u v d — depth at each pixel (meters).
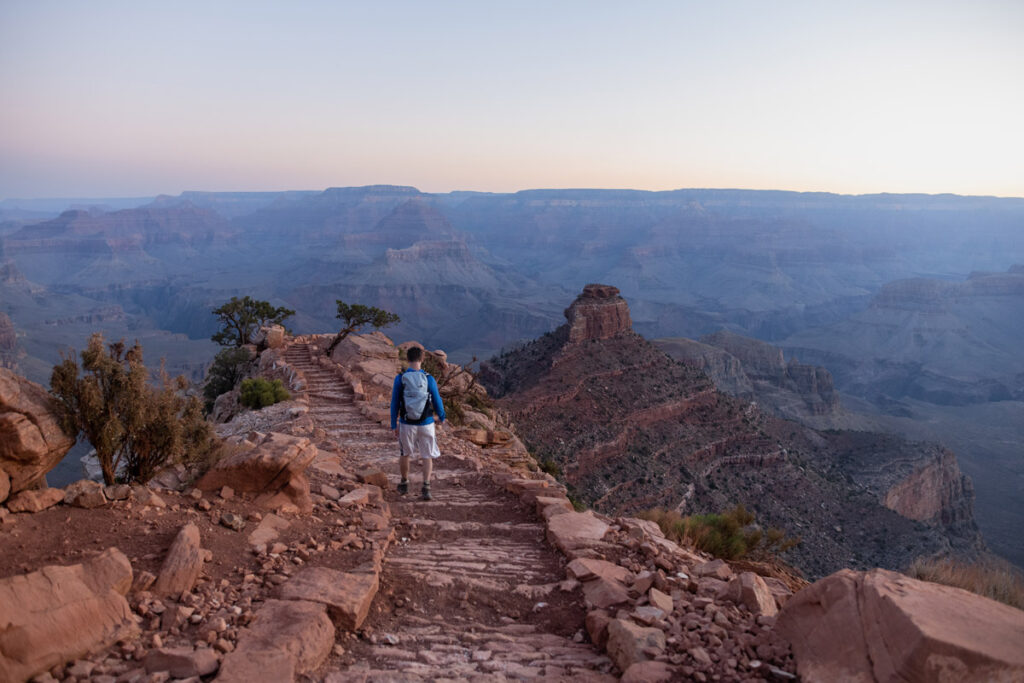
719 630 5.40
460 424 22.34
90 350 7.12
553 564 7.59
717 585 6.61
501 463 15.88
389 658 5.22
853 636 4.51
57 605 4.66
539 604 6.51
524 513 9.88
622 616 5.82
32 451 6.10
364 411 19.91
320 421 18.91
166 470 8.01
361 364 29.69
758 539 10.35
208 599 5.47
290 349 36.47
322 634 5.12
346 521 8.20
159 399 7.54
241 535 6.85
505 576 7.18
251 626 5.10
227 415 24.69
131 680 4.35
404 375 10.61
